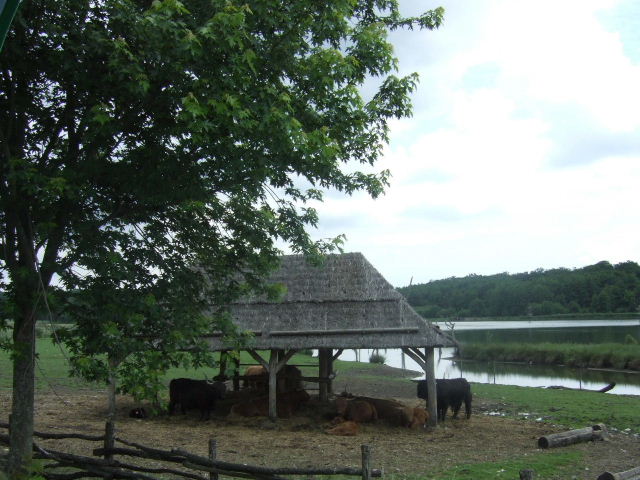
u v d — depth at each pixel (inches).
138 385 269.3
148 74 274.5
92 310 277.6
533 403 876.0
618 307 4308.6
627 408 822.5
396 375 1341.0
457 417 744.3
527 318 4586.6
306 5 305.9
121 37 270.8
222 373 789.9
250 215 354.0
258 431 631.8
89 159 282.7
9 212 276.4
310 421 685.9
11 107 281.0
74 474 340.2
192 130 258.2
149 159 285.9
